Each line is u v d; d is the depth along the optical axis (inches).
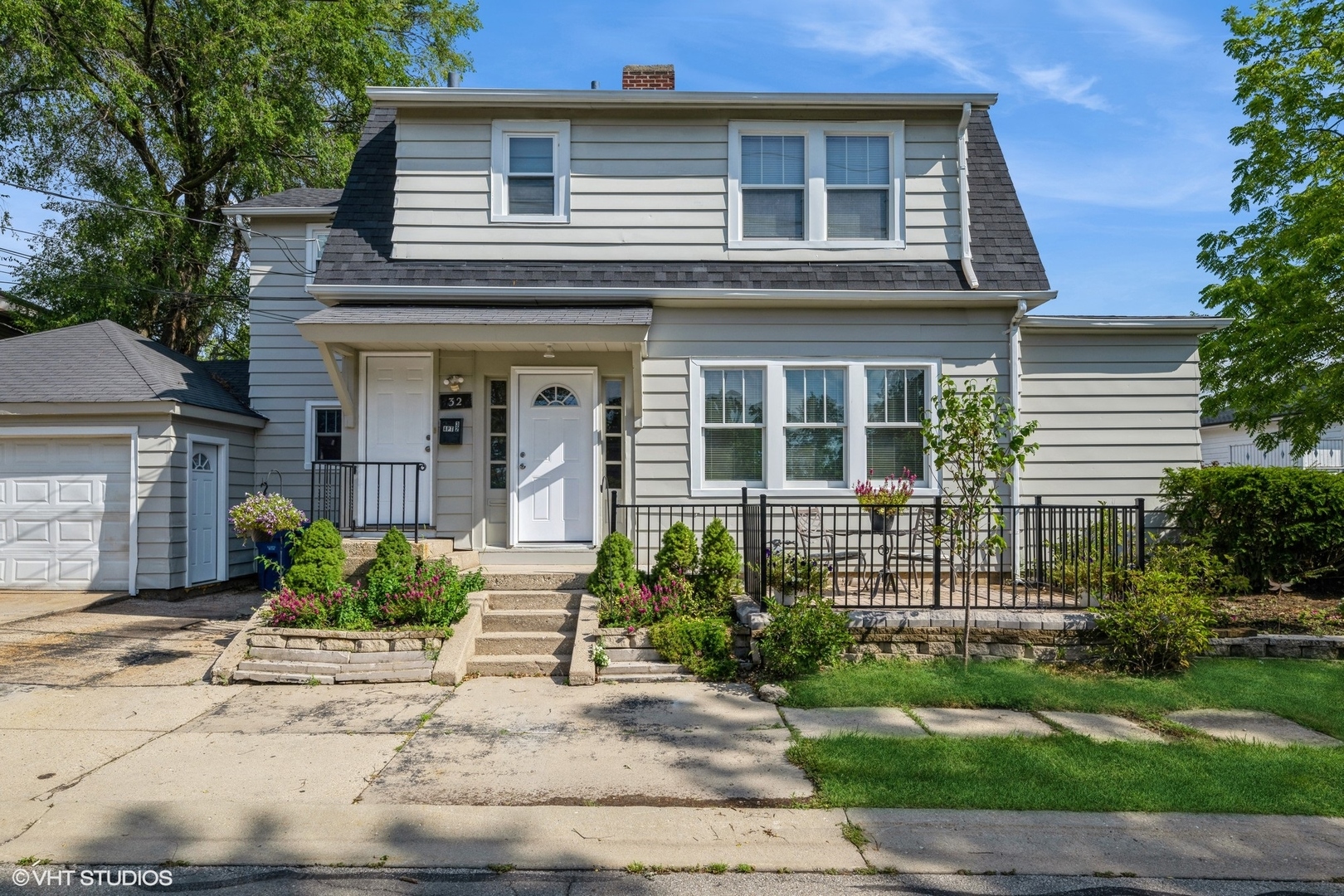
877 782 197.5
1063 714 253.6
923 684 273.1
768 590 341.7
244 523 438.3
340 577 340.8
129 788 195.9
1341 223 568.4
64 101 672.4
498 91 406.9
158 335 832.9
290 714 255.8
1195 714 252.5
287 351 544.7
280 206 546.9
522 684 291.7
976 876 158.1
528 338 364.2
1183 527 416.2
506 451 410.0
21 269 764.0
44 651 325.1
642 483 404.2
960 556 392.2
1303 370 619.5
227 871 160.6
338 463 380.8
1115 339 430.3
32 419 448.1
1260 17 634.8
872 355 409.7
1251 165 643.5
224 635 357.4
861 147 425.7
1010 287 406.0
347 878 157.8
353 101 813.9
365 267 409.1
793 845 168.7
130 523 447.8
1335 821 181.2
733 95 409.1
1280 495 384.5
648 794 193.8
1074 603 330.0
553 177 422.6
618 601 325.1
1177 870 159.9
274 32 705.0
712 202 419.2
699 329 408.8
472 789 196.9
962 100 412.8
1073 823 178.7
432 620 315.6
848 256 417.4
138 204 740.7
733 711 259.4
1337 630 322.7
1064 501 424.2
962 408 298.5
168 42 728.3
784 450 406.6
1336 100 598.2
